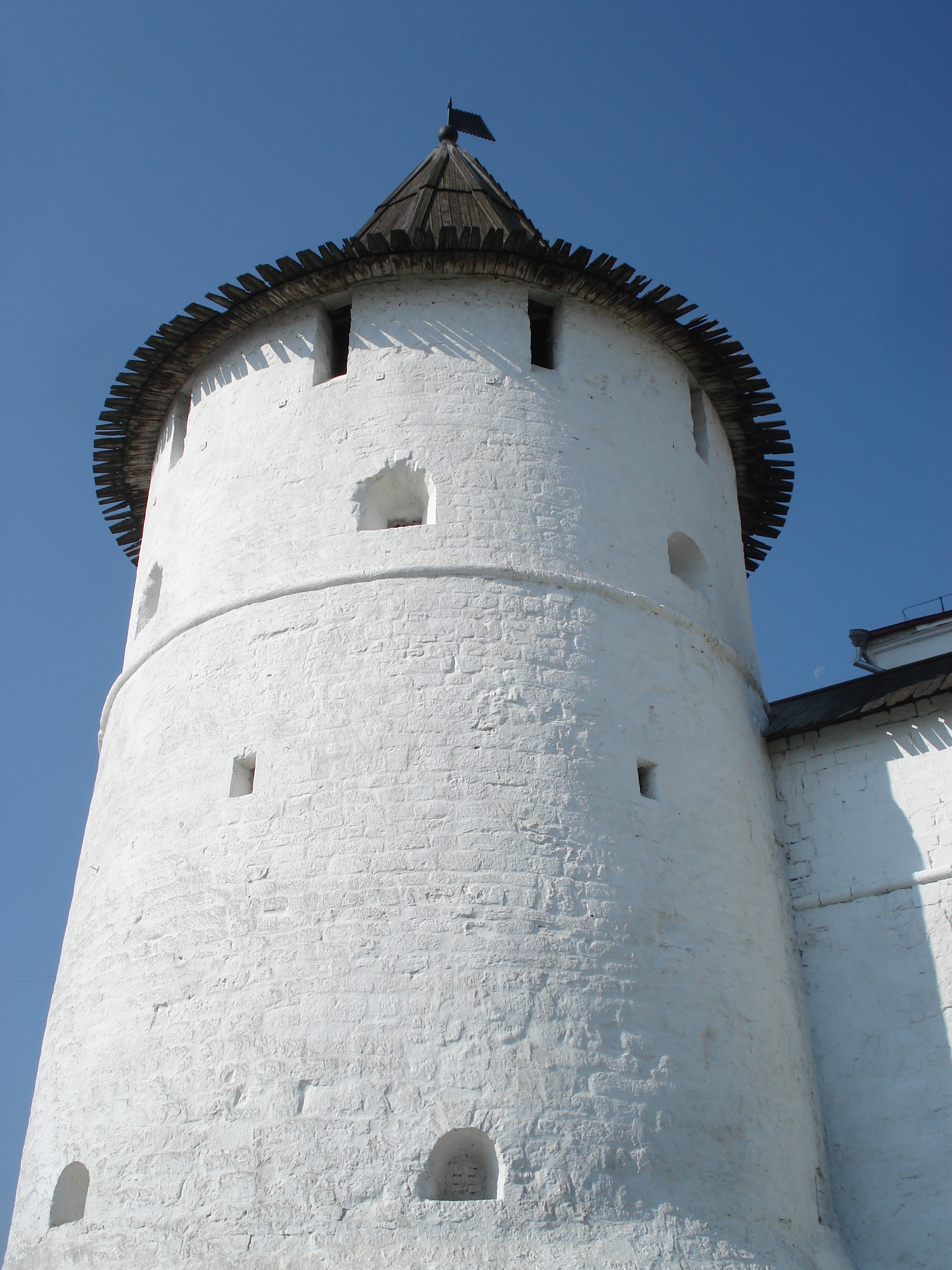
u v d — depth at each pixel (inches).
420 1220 401.7
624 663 536.4
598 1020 448.1
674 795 520.7
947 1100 502.6
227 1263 405.7
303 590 538.6
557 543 550.9
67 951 547.5
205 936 474.0
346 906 459.2
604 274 604.1
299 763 495.8
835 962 550.3
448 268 603.8
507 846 470.9
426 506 565.9
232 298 613.3
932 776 563.2
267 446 592.7
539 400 587.2
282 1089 430.6
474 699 501.7
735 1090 469.7
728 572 638.5
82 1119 469.4
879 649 833.5
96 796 590.9
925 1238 485.1
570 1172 416.8
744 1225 440.1
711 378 668.7
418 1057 429.1
